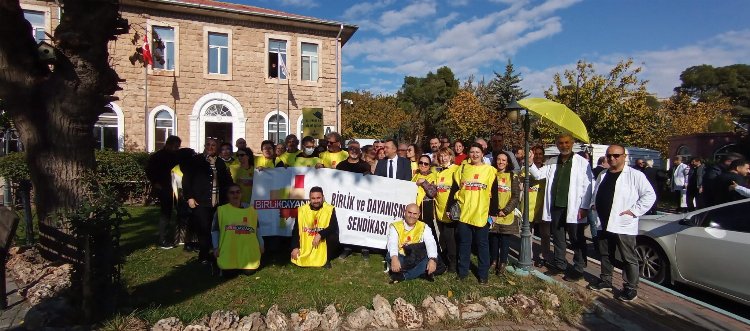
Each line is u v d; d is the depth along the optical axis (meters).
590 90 23.17
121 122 18.47
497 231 6.26
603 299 5.62
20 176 11.13
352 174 7.06
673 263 6.25
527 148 6.48
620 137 23.33
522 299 5.21
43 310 4.20
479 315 4.91
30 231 6.82
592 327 4.85
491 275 6.21
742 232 5.52
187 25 19.38
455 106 35.25
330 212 6.39
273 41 21.06
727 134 24.22
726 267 5.57
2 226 4.63
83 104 5.37
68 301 4.34
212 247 6.15
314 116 19.41
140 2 18.33
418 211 5.99
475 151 5.92
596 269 7.04
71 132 5.39
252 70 20.53
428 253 5.89
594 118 23.30
